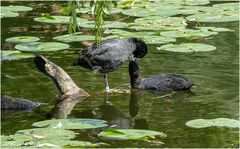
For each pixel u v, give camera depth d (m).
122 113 14.05
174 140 11.95
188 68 17.23
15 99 14.60
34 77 16.70
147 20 22.23
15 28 22.17
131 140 11.86
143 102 14.91
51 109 14.41
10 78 16.59
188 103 14.60
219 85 15.83
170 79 15.91
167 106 14.46
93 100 15.11
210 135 12.22
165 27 21.23
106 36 19.92
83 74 17.08
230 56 18.28
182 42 19.94
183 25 21.50
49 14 24.44
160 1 25.89
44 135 11.49
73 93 15.30
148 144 11.71
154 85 15.92
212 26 22.11
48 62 15.30
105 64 16.12
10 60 18.12
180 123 13.06
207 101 14.66
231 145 11.69
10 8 24.66
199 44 18.95
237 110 13.87
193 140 11.98
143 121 13.35
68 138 11.39
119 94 15.60
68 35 20.50
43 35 21.02
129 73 16.22
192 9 24.00
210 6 24.88
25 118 13.74
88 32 21.33
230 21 21.73
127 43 16.50
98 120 12.87
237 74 16.59
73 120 12.80
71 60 18.23
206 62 17.77
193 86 15.83
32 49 18.61
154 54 18.70
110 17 23.58
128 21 22.78
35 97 15.19
